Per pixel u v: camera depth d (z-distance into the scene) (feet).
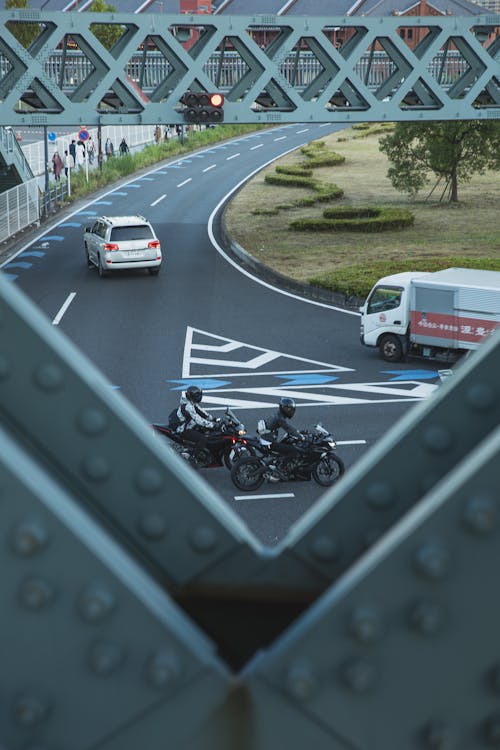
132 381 68.03
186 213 158.81
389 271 103.96
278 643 4.48
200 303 95.35
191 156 237.66
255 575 6.12
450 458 5.89
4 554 4.22
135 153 222.07
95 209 161.99
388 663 4.26
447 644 4.21
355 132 283.38
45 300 96.73
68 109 95.14
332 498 6.11
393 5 386.93
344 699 4.31
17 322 5.79
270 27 99.71
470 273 73.87
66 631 4.30
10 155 137.49
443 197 167.73
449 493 4.16
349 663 4.29
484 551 4.13
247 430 56.85
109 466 5.96
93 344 79.15
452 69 171.01
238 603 6.14
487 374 5.81
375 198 170.09
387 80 105.29
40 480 4.33
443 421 5.89
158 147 234.17
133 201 171.42
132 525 6.04
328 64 102.73
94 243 109.70
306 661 4.31
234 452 47.24
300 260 115.96
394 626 4.23
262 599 6.14
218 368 71.67
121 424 5.96
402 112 105.29
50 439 5.89
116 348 77.77
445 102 106.01
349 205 162.71
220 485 47.09
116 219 108.47
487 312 68.13
